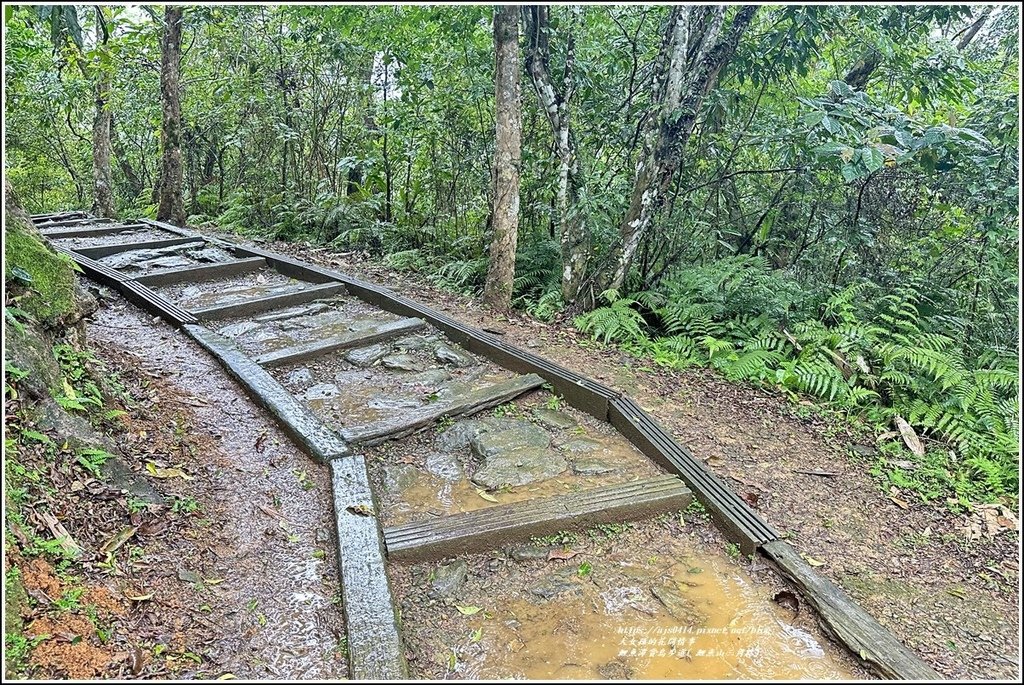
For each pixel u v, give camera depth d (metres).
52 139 12.57
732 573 2.79
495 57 5.81
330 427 3.55
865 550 2.95
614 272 5.89
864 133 4.49
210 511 2.78
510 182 5.77
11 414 2.37
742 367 4.82
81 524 2.34
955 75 5.86
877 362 4.83
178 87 9.08
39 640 1.86
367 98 9.08
